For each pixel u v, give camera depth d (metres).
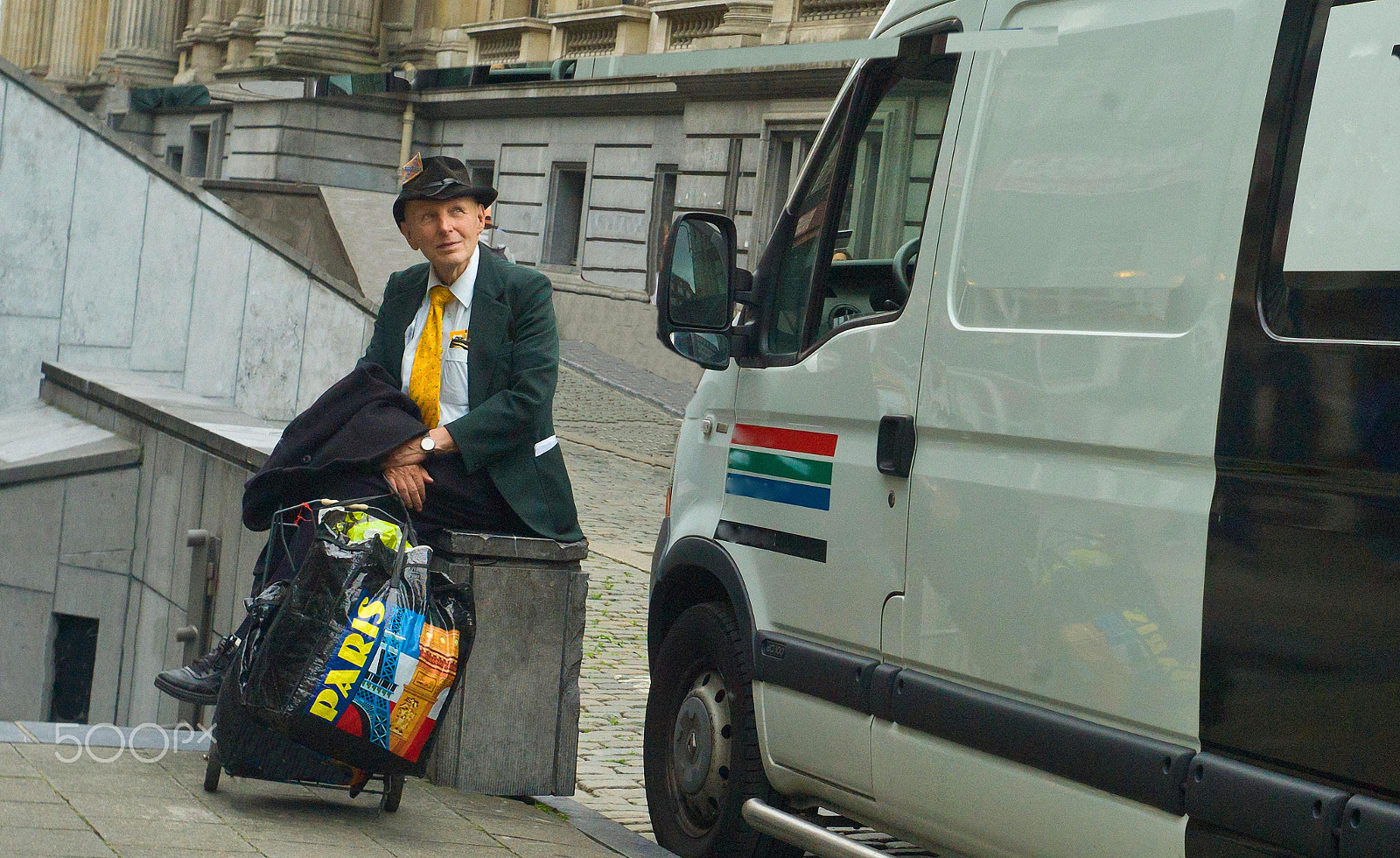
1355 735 2.73
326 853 4.06
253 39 37.69
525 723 5.26
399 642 4.23
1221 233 3.12
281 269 12.83
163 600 7.88
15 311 12.16
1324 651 2.80
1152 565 3.15
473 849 4.37
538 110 28.70
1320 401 2.85
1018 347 3.55
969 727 3.57
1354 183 2.88
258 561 4.85
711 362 4.57
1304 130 2.99
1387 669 2.68
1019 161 3.69
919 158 4.10
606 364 23.14
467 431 4.89
